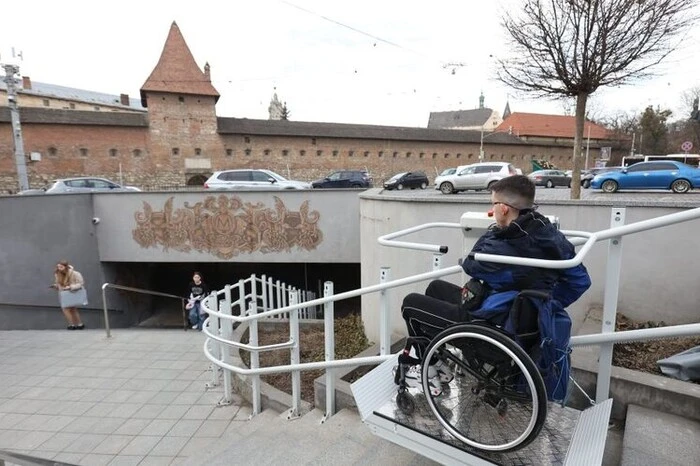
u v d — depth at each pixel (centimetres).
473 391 180
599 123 5538
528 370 154
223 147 3169
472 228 250
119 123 2900
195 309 972
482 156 3822
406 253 559
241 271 1839
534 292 162
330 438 305
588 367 262
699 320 360
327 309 324
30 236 1165
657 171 1553
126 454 363
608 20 636
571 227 416
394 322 586
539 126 5609
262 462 286
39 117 2702
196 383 510
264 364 536
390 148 3606
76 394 483
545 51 695
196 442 378
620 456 212
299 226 1296
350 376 388
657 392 232
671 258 368
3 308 1098
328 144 3416
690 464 192
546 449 169
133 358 602
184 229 1341
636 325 375
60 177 2770
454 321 186
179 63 3052
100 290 1371
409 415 196
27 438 391
